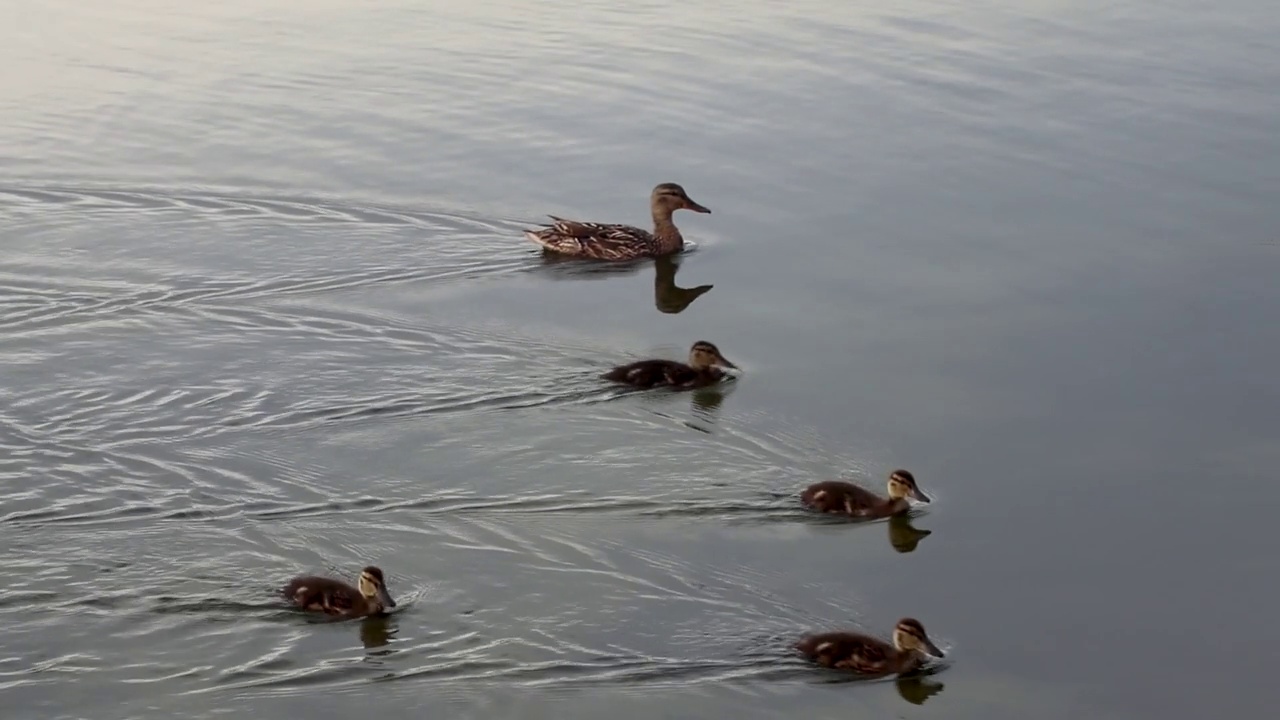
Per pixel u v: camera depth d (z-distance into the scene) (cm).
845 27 3444
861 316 2250
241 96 3048
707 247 2489
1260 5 3578
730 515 1753
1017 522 1759
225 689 1438
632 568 1642
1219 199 2608
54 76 3141
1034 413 1981
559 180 2716
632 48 3322
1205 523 1758
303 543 1662
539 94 3073
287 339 2144
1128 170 2722
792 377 2077
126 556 1625
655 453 1873
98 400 1961
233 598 1566
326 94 3062
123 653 1480
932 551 1705
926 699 1480
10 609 1532
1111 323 2211
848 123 2936
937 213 2580
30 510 1706
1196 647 1559
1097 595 1638
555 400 1998
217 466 1814
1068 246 2453
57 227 2484
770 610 1583
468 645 1511
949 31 3419
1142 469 1859
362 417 1941
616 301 2314
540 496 1777
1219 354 2122
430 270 2386
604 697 1445
